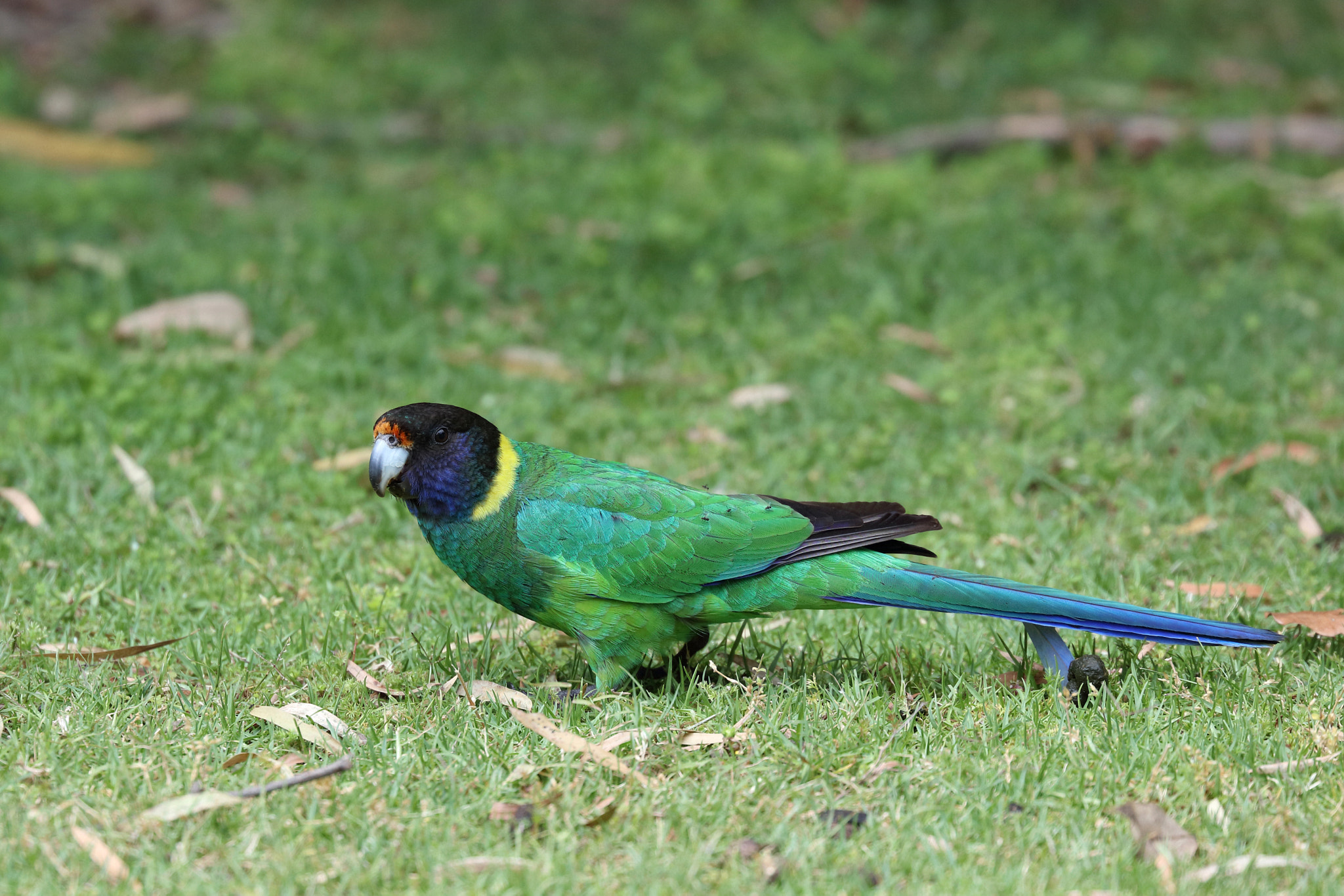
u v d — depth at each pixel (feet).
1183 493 34.73
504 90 73.77
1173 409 39.01
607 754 22.63
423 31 80.59
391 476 25.18
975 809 21.30
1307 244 51.52
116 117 68.54
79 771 22.29
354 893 19.47
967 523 33.32
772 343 44.93
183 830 20.80
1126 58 75.36
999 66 75.15
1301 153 63.36
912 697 25.50
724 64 76.59
